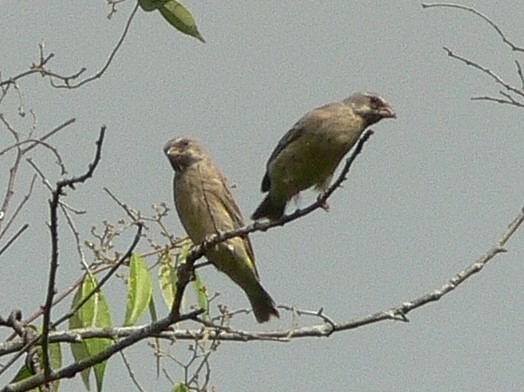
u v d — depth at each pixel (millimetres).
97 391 9359
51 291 8602
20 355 8961
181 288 9211
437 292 10102
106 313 9930
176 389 9445
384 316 10008
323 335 9898
